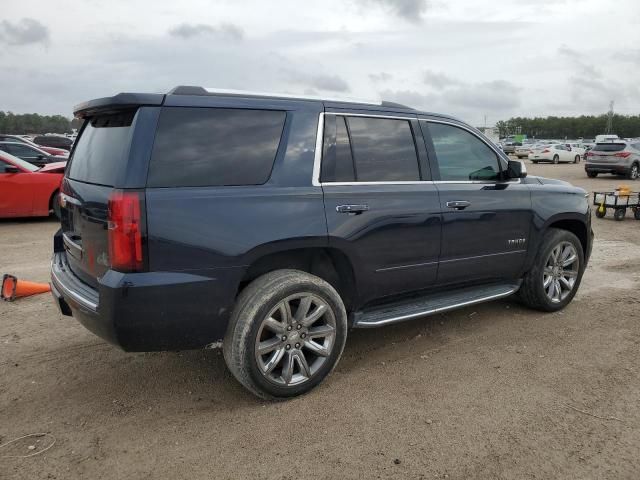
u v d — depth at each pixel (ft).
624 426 10.23
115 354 13.60
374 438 9.84
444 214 13.52
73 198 11.35
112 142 10.44
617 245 28.45
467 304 14.23
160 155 9.82
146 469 8.98
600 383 12.01
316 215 11.23
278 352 10.90
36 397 11.39
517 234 15.42
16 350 13.79
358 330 15.43
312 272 12.21
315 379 11.49
